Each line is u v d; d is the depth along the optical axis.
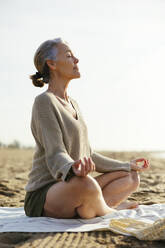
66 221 3.13
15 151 29.66
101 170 3.85
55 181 3.34
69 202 3.11
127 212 3.49
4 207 4.16
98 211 3.22
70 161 3.05
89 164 2.93
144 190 5.39
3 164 13.15
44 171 3.36
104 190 3.77
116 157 15.92
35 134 3.44
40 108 3.33
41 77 3.75
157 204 4.00
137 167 3.87
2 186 6.10
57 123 3.29
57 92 3.61
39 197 3.32
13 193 5.46
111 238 2.70
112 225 2.92
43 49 3.60
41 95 3.42
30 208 3.41
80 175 2.95
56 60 3.56
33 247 2.49
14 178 7.60
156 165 11.77
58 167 3.07
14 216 3.56
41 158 3.38
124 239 2.67
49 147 3.20
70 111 3.54
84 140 3.63
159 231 2.60
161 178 7.08
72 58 3.64
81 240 2.64
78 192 3.04
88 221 3.14
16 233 2.87
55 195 3.14
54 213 3.23
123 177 3.81
